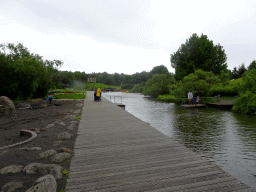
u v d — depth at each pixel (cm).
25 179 269
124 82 10925
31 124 764
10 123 788
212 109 1931
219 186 259
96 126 709
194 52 3859
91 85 9750
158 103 2766
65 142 486
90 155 388
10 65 1917
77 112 1105
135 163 344
